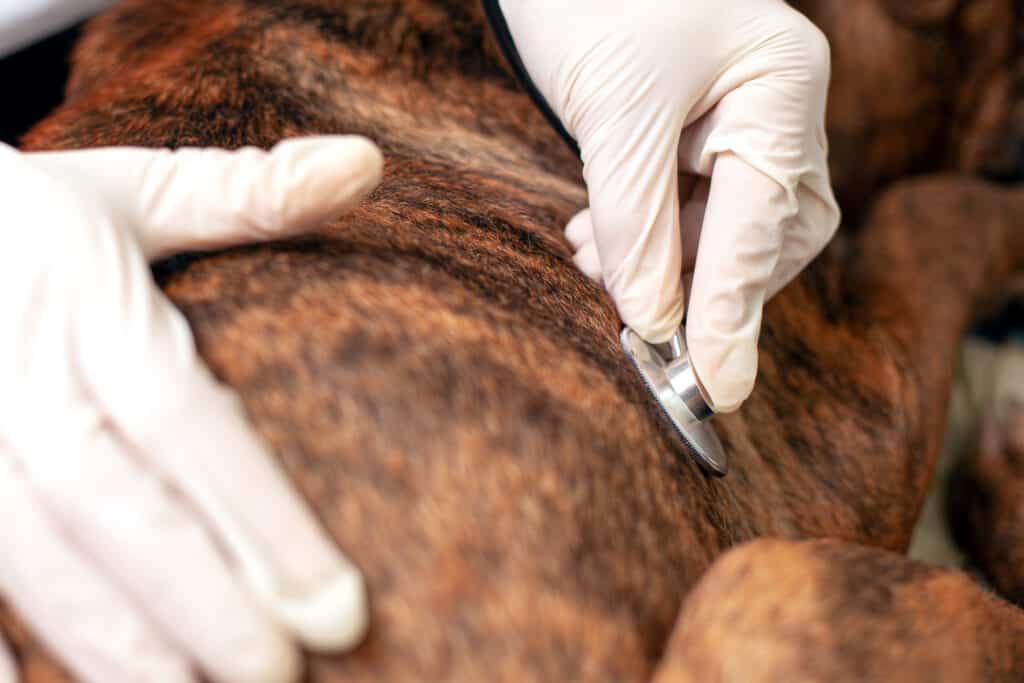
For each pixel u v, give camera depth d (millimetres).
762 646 365
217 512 353
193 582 350
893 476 539
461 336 394
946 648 380
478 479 372
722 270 434
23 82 611
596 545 378
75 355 363
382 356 380
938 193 673
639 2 446
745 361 433
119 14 562
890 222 667
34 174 389
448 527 365
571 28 451
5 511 355
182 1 557
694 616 372
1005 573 597
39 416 355
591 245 468
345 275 398
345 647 354
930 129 699
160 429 354
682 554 401
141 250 399
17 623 367
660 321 446
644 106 442
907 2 651
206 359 375
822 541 391
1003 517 597
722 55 444
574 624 366
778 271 469
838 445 531
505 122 548
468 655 357
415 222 438
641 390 431
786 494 505
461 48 552
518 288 426
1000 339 690
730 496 457
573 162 552
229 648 349
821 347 555
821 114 455
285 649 352
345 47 527
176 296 391
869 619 373
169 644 356
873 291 620
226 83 499
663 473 412
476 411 380
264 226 396
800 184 459
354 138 391
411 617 358
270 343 378
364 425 371
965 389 675
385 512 364
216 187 396
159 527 350
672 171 444
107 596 354
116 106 492
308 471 365
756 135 439
